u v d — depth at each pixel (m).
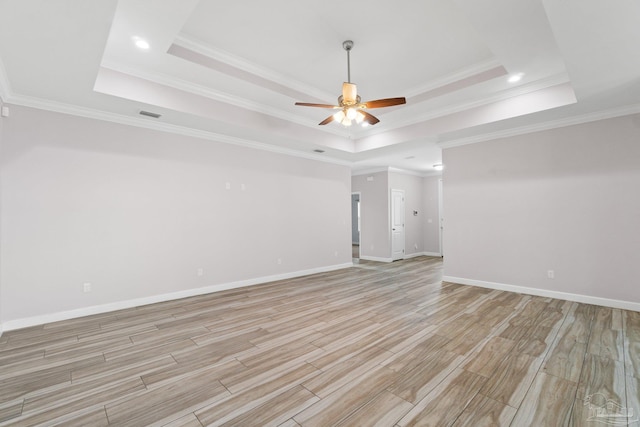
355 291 4.76
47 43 2.30
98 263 3.69
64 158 3.50
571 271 4.09
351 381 2.13
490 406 1.83
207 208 4.71
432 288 4.93
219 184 4.86
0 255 3.10
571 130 4.09
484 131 4.65
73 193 3.54
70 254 3.50
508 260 4.68
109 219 3.79
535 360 2.41
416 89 4.13
